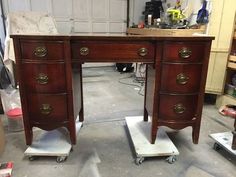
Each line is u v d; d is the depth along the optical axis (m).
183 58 1.30
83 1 3.96
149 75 1.58
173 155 1.42
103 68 4.30
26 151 1.40
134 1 4.27
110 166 1.39
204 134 1.79
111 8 4.18
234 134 1.40
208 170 1.36
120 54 1.29
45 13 2.93
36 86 1.31
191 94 1.38
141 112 2.21
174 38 1.25
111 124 1.96
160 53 1.28
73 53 1.27
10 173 1.27
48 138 1.57
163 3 3.82
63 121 1.41
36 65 1.27
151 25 3.27
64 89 1.33
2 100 2.09
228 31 2.17
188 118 1.44
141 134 1.62
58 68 1.28
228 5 2.12
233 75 2.35
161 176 1.30
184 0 3.07
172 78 1.34
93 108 2.30
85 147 1.59
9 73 2.42
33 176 1.28
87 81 3.35
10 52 2.31
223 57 2.24
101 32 4.26
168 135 1.77
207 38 1.27
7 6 3.57
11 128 1.80
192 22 2.83
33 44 1.23
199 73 1.35
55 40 1.22
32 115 1.38
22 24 2.74
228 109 2.16
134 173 1.33
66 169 1.35
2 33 3.62
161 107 1.41
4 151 1.52
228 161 1.45
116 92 2.84
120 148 1.59
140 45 1.28
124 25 4.38
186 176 1.30
